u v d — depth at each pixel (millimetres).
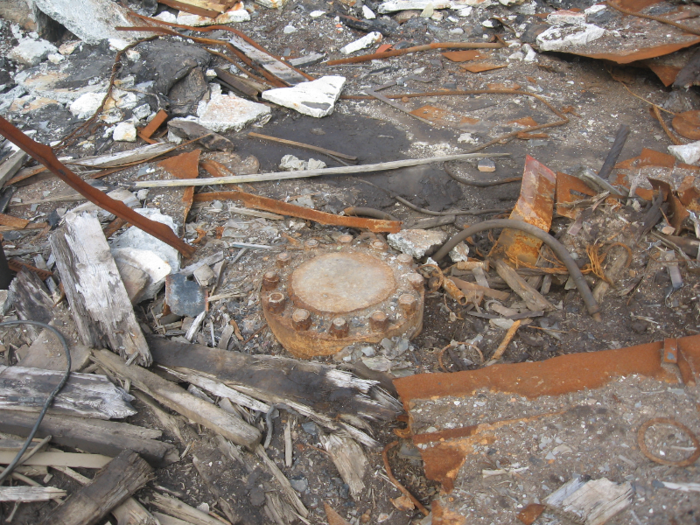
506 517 1051
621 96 2418
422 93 2518
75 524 1125
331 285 1450
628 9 2736
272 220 1828
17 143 1345
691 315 1434
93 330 1426
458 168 2021
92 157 2150
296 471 1252
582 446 1114
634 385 1177
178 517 1188
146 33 2799
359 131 2293
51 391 1328
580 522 1027
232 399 1331
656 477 1061
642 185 1832
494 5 3176
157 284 1570
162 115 2342
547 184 1686
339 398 1282
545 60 2668
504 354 1436
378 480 1228
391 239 1694
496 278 1626
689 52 2342
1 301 1526
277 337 1432
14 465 1213
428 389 1225
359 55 2900
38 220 1899
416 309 1390
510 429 1152
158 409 1327
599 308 1496
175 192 1943
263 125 2357
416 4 3150
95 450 1269
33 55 2609
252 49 2783
